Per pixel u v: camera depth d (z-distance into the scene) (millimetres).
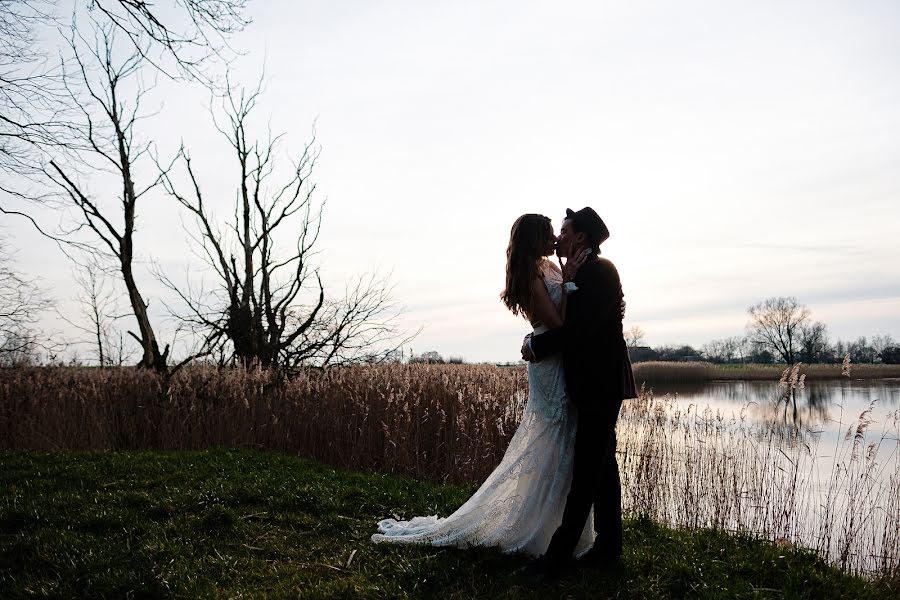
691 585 4188
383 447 9453
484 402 9070
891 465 8273
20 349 13258
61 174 14984
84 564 4551
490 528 4508
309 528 5449
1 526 5344
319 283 13547
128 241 15797
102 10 8656
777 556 4660
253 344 13539
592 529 4453
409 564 4336
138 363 14891
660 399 8672
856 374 39688
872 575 5125
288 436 10148
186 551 4844
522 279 4137
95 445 10820
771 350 58594
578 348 4027
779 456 7383
